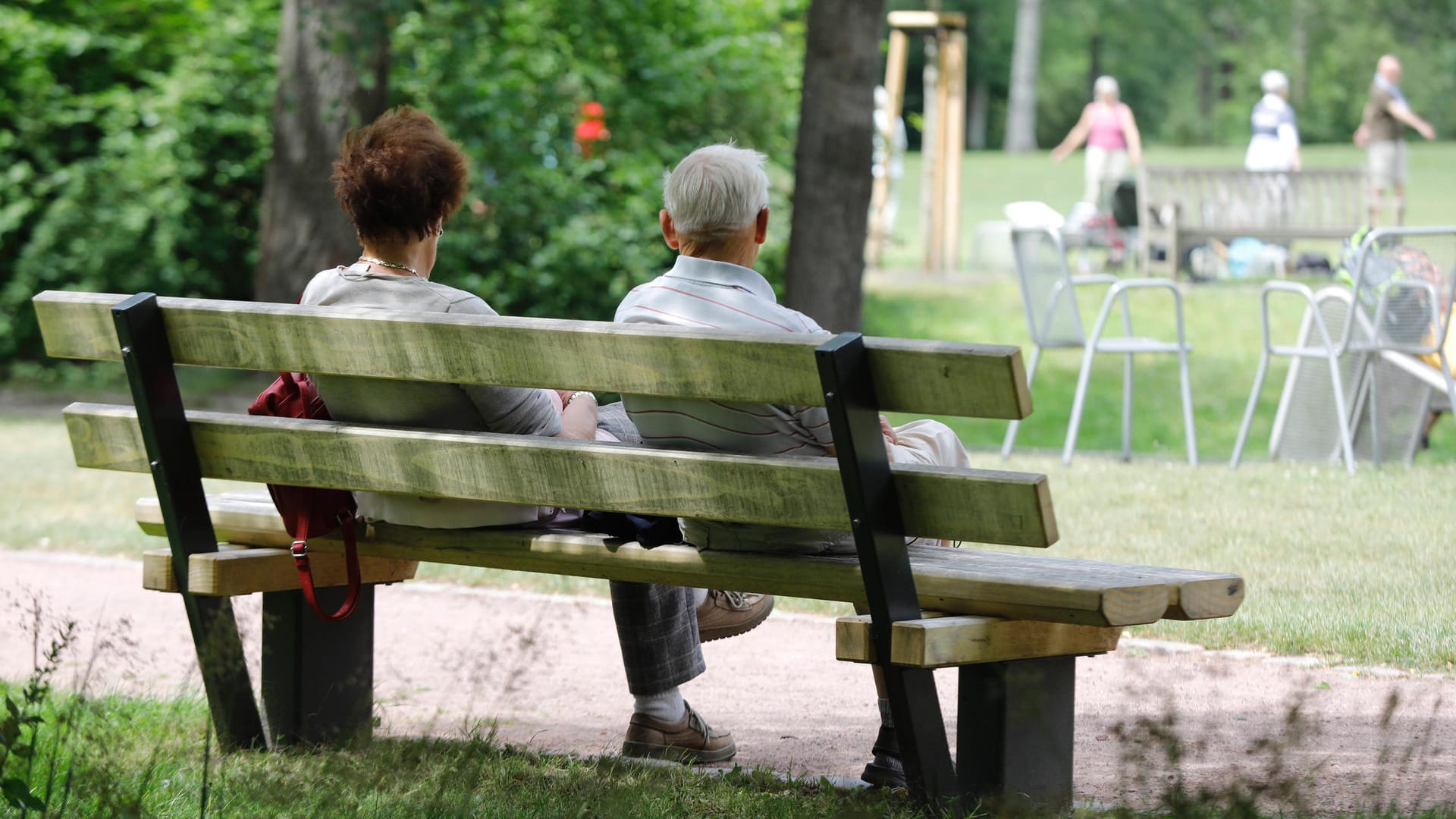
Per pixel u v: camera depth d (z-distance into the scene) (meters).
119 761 5.76
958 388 4.86
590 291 27.03
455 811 5.41
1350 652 8.57
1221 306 26.23
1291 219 28.19
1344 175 28.38
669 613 6.79
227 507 6.94
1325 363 16.02
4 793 5.01
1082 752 6.93
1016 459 16.62
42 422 20.89
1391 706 5.96
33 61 26.28
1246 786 5.46
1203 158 65.25
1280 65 101.12
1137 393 22.11
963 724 5.55
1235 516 12.67
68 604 10.71
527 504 5.82
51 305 6.52
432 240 6.45
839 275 19.95
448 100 25.83
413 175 6.25
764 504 5.26
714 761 6.85
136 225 25.61
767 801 5.78
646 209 27.53
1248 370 22.75
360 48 22.67
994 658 5.29
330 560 6.80
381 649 9.41
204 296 27.25
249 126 26.34
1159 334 24.94
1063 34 105.31
